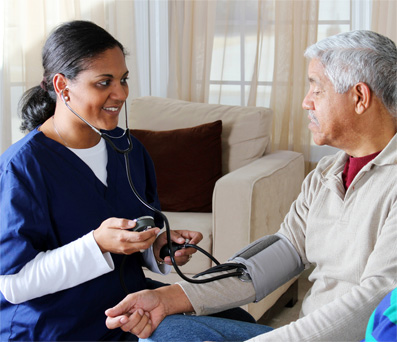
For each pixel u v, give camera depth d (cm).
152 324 116
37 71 330
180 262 146
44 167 126
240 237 216
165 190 253
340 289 123
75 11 329
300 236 136
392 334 74
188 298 122
